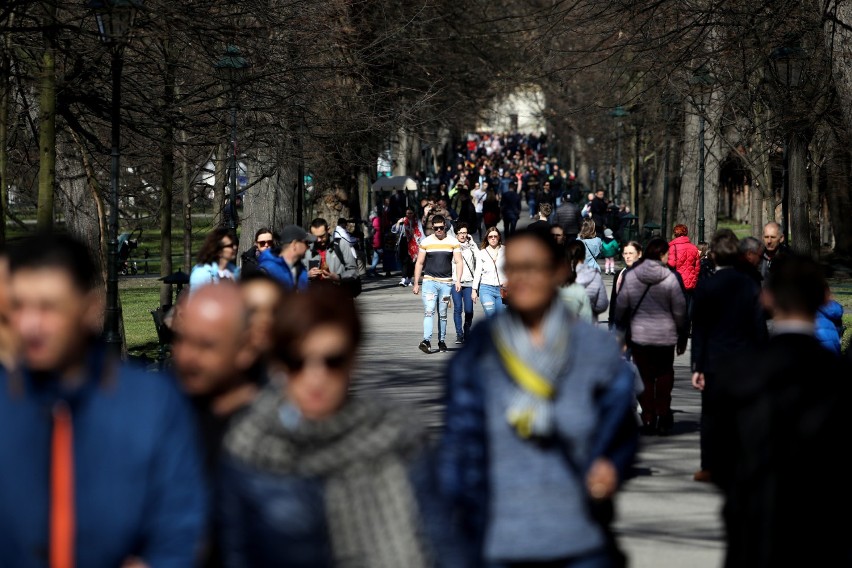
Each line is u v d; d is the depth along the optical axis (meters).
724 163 112.25
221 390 14.26
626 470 15.30
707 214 109.06
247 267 48.66
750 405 16.42
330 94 72.56
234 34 54.16
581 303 35.41
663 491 31.88
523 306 15.21
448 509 11.92
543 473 14.91
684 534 27.69
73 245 12.01
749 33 61.69
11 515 11.65
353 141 88.75
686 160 107.25
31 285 11.72
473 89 127.50
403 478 11.63
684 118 109.44
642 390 37.19
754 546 16.30
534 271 15.15
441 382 51.16
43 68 47.81
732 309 31.98
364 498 11.55
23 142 61.19
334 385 11.70
